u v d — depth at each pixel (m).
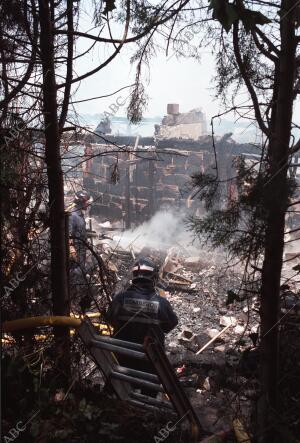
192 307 7.55
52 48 3.24
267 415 2.55
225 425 3.15
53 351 3.31
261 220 2.38
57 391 3.12
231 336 6.39
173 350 6.07
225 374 2.99
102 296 4.10
